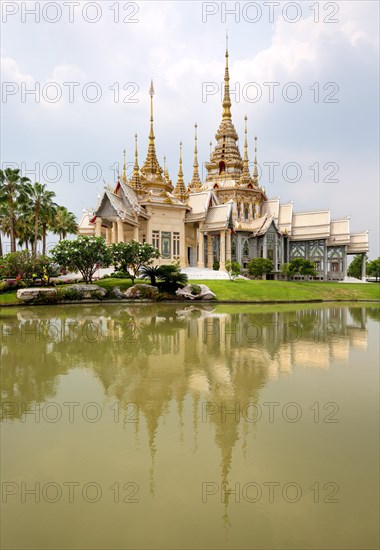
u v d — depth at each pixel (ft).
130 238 176.45
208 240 189.37
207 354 44.80
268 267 186.91
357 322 76.02
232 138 249.34
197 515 15.66
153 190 187.21
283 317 83.46
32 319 78.18
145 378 34.91
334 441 22.29
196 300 120.88
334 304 125.90
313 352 46.32
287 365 39.93
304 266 186.19
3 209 173.27
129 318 80.07
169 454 20.67
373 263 278.87
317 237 234.99
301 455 20.61
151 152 194.80
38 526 15.02
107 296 118.21
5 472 18.93
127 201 162.20
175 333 59.98
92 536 14.43
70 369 38.06
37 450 21.17
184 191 212.02
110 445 21.72
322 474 18.75
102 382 33.65
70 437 22.79
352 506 16.25
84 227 216.74
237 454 20.68
